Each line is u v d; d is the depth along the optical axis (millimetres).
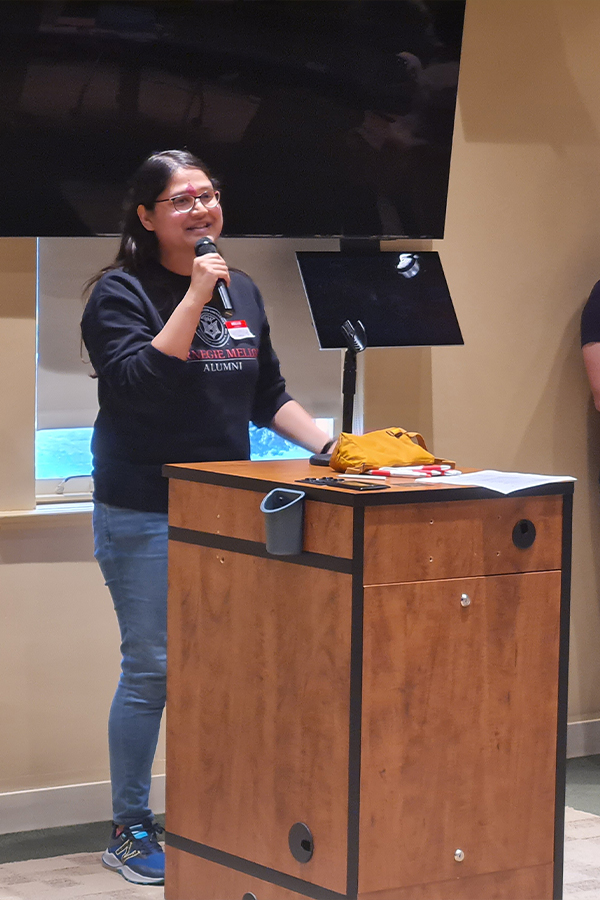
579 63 4848
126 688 3676
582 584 5031
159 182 3514
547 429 4910
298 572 2676
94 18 3783
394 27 4215
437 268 4512
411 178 4402
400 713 2607
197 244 3406
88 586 4117
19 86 3754
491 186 4723
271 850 2779
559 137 4836
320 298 4270
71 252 4160
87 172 3902
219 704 2914
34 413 4004
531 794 2809
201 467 3031
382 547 2559
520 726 2783
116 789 3707
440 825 2676
